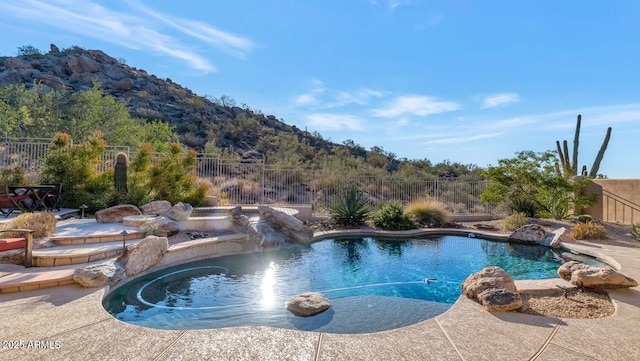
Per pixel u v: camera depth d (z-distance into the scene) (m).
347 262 7.55
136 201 10.02
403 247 9.25
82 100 19.83
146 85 35.53
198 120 30.33
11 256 5.33
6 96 18.52
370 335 3.19
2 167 11.32
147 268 5.77
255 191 15.55
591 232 9.25
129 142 19.27
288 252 8.42
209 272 6.50
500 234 10.38
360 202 12.00
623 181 11.98
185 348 2.87
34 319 3.42
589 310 3.97
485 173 13.43
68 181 10.03
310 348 2.90
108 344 2.92
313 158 26.58
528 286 4.80
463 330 3.31
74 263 5.36
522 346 2.97
